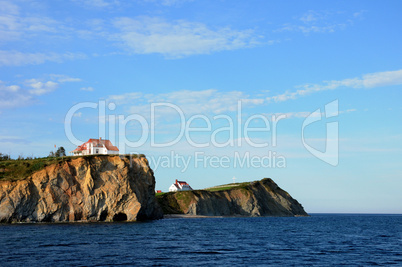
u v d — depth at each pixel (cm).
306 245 6094
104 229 7675
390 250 5653
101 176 10225
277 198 19950
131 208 10400
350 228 11225
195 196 16388
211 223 11244
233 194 18000
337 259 4666
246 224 11312
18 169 9731
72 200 9612
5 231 6800
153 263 4038
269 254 4938
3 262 3847
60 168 9738
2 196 8881
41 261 3944
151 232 7400
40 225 8394
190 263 4100
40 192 9306
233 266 4016
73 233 6662
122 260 4144
